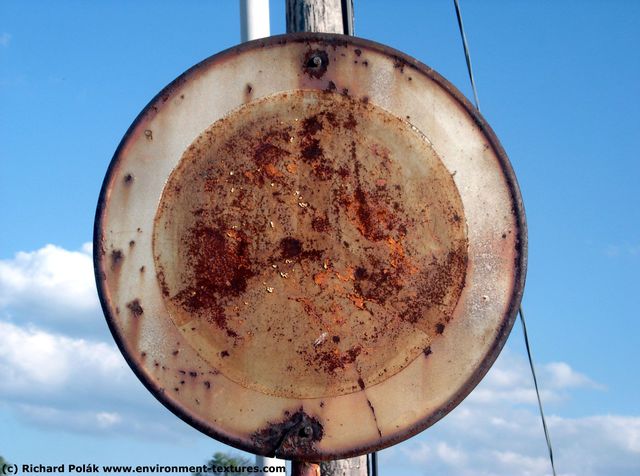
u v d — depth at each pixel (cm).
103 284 323
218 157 330
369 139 330
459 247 324
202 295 324
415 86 333
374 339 320
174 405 319
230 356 321
